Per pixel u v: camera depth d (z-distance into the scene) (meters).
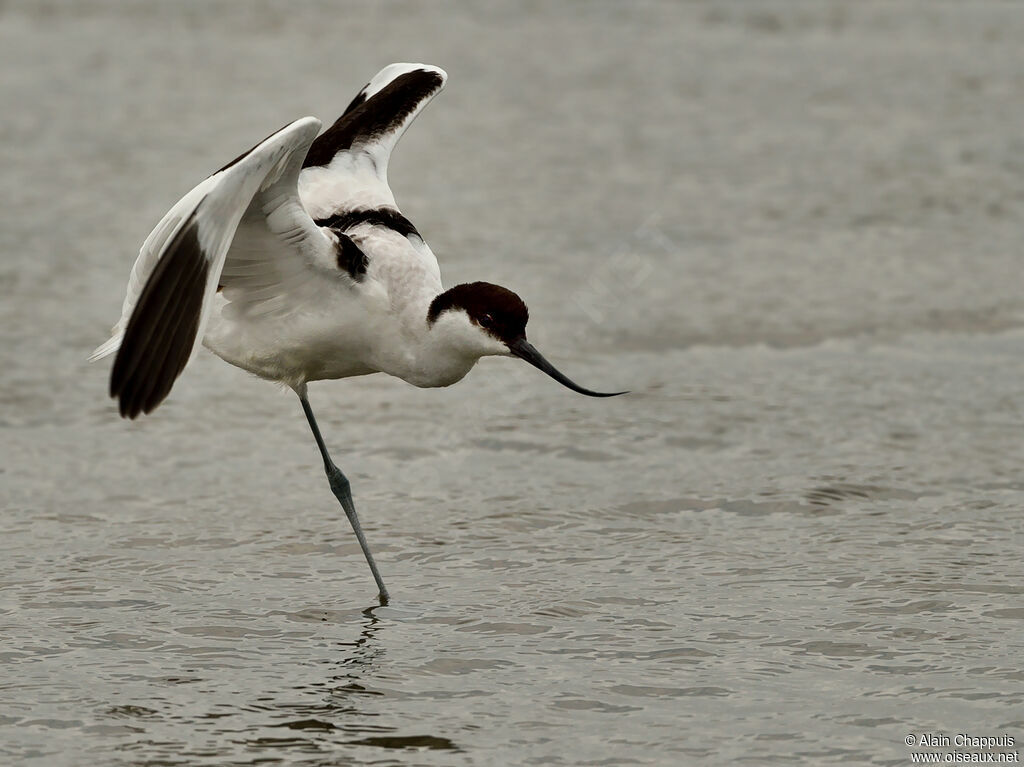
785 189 21.56
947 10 33.66
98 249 18.23
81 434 13.60
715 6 33.47
